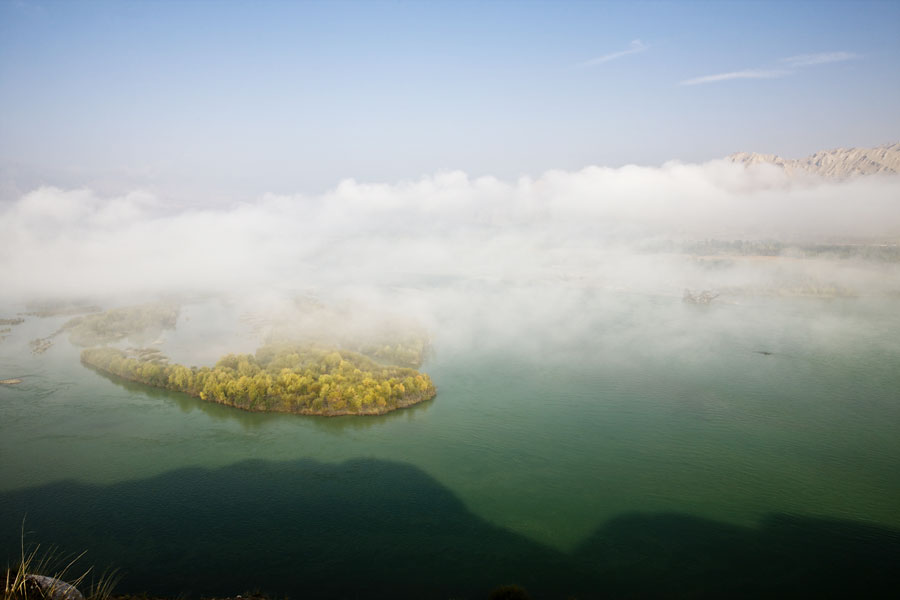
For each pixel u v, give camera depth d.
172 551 82.56
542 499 99.94
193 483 103.12
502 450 119.62
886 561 83.50
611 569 80.88
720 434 129.62
